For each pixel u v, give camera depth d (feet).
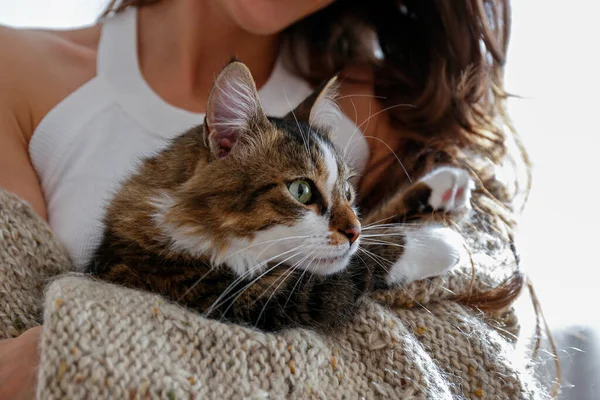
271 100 2.08
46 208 1.86
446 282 1.53
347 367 1.32
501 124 2.18
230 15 1.91
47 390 1.03
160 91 1.96
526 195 2.15
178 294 1.35
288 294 1.38
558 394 1.79
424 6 2.19
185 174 1.45
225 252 1.40
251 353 1.19
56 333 1.07
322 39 2.22
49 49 2.01
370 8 2.27
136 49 2.01
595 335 2.25
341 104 2.10
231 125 1.42
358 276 1.49
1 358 1.18
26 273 1.42
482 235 1.75
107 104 1.90
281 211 1.40
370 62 2.22
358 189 1.97
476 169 1.97
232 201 1.39
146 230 1.42
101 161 1.83
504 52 2.26
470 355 1.43
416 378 1.32
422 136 2.07
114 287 1.24
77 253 1.69
